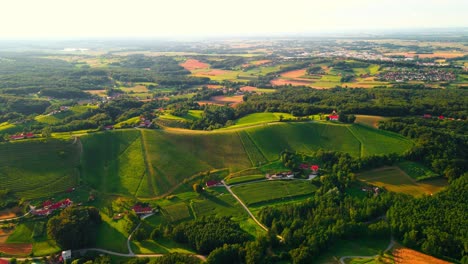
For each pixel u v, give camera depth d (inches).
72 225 5315.0
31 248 5246.1
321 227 5462.6
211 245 5246.1
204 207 6314.0
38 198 6284.5
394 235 5442.9
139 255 5187.0
